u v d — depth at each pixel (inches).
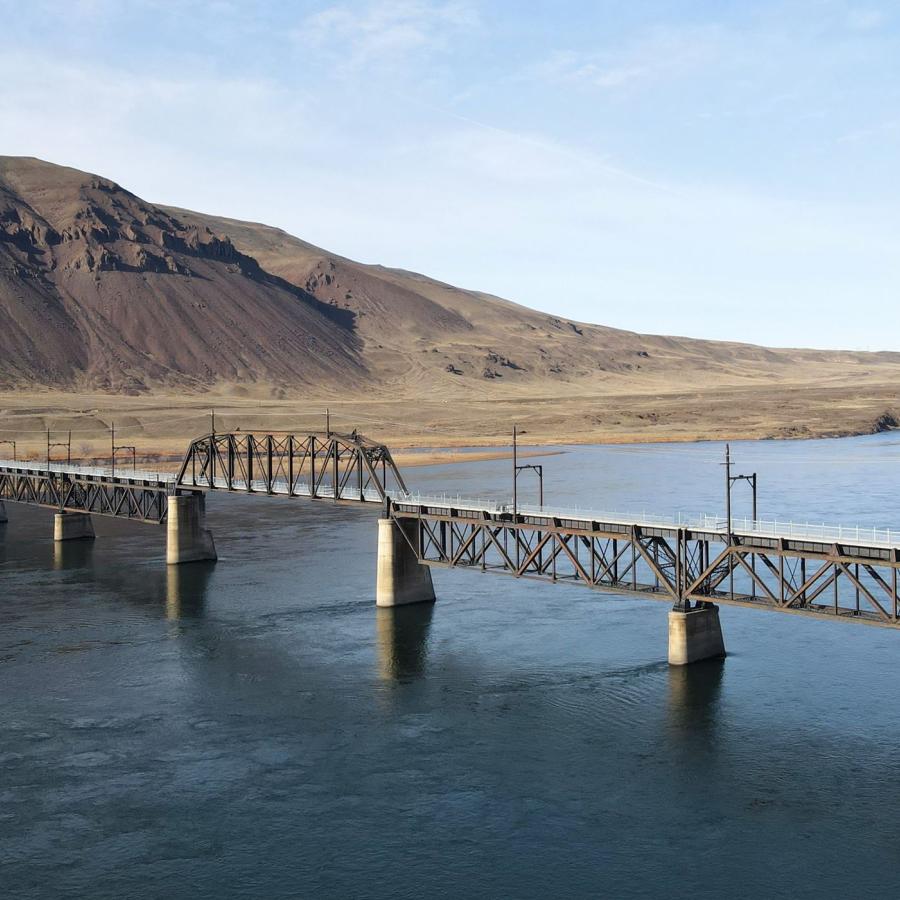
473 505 3240.7
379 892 1644.9
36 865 1729.8
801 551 2406.5
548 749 2165.4
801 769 2037.4
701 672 2620.6
